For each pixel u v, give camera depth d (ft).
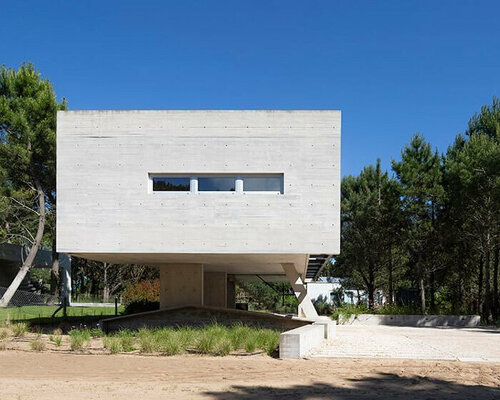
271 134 50.34
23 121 88.53
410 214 96.58
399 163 98.12
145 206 49.90
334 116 50.34
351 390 25.84
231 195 49.90
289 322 56.24
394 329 76.64
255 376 29.27
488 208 85.40
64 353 38.27
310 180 49.80
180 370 30.81
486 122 95.04
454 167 88.63
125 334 48.96
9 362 32.96
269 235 49.34
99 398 22.26
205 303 85.66
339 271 125.08
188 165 50.26
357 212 112.06
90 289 166.81
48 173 98.53
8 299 90.84
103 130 50.67
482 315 94.68
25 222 124.06
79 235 49.67
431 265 99.09
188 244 49.52
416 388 26.68
